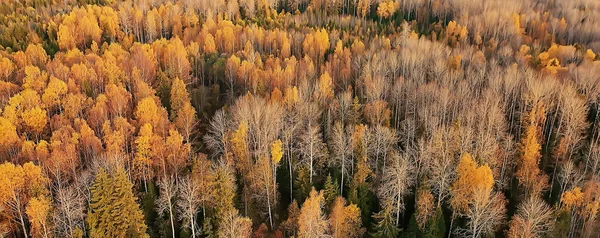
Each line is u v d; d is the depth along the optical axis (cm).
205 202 6341
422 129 8294
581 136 7988
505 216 6656
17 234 6078
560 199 6631
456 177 6469
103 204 5578
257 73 9825
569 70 9688
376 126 8000
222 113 8000
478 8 16125
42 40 12356
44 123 7700
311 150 6988
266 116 7356
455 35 13738
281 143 7006
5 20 13650
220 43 12669
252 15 16050
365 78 9619
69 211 5741
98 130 7819
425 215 6353
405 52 10869
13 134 7038
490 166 7050
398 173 6384
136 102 8631
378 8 16962
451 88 9069
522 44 12656
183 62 10150
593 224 6184
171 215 5947
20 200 6012
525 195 6888
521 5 16350
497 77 9044
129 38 13088
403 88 9425
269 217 6788
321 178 7356
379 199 6969
